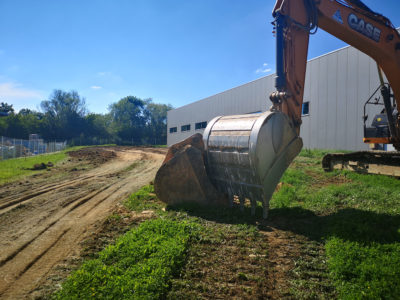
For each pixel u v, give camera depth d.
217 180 6.96
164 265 3.94
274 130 5.98
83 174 14.53
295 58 6.77
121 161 20.69
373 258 3.96
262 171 5.86
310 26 7.02
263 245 4.77
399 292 3.25
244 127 6.16
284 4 6.51
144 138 83.88
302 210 6.67
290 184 9.52
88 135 71.62
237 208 7.01
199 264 4.14
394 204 6.64
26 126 64.25
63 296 3.32
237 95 28.44
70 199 8.81
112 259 4.22
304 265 4.11
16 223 6.44
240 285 3.62
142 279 3.56
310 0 6.95
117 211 7.20
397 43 8.74
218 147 6.63
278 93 6.27
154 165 17.61
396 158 9.18
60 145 40.94
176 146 7.38
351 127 17.34
